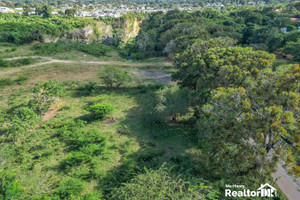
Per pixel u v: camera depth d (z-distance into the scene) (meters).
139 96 26.30
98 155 15.54
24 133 17.22
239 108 12.09
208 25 54.75
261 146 10.85
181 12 82.06
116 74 27.95
